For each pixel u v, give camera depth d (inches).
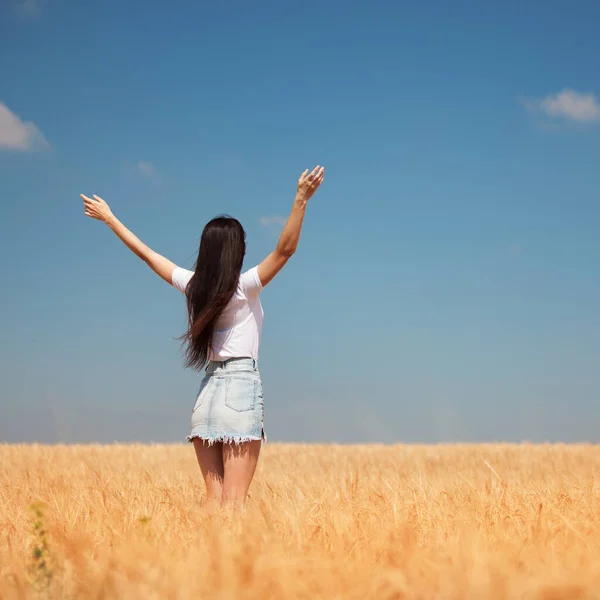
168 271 247.4
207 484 235.5
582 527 187.0
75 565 142.6
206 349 233.5
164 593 128.1
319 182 225.9
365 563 149.6
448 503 227.0
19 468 447.5
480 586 125.6
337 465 561.3
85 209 260.1
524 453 724.7
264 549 152.6
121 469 451.5
